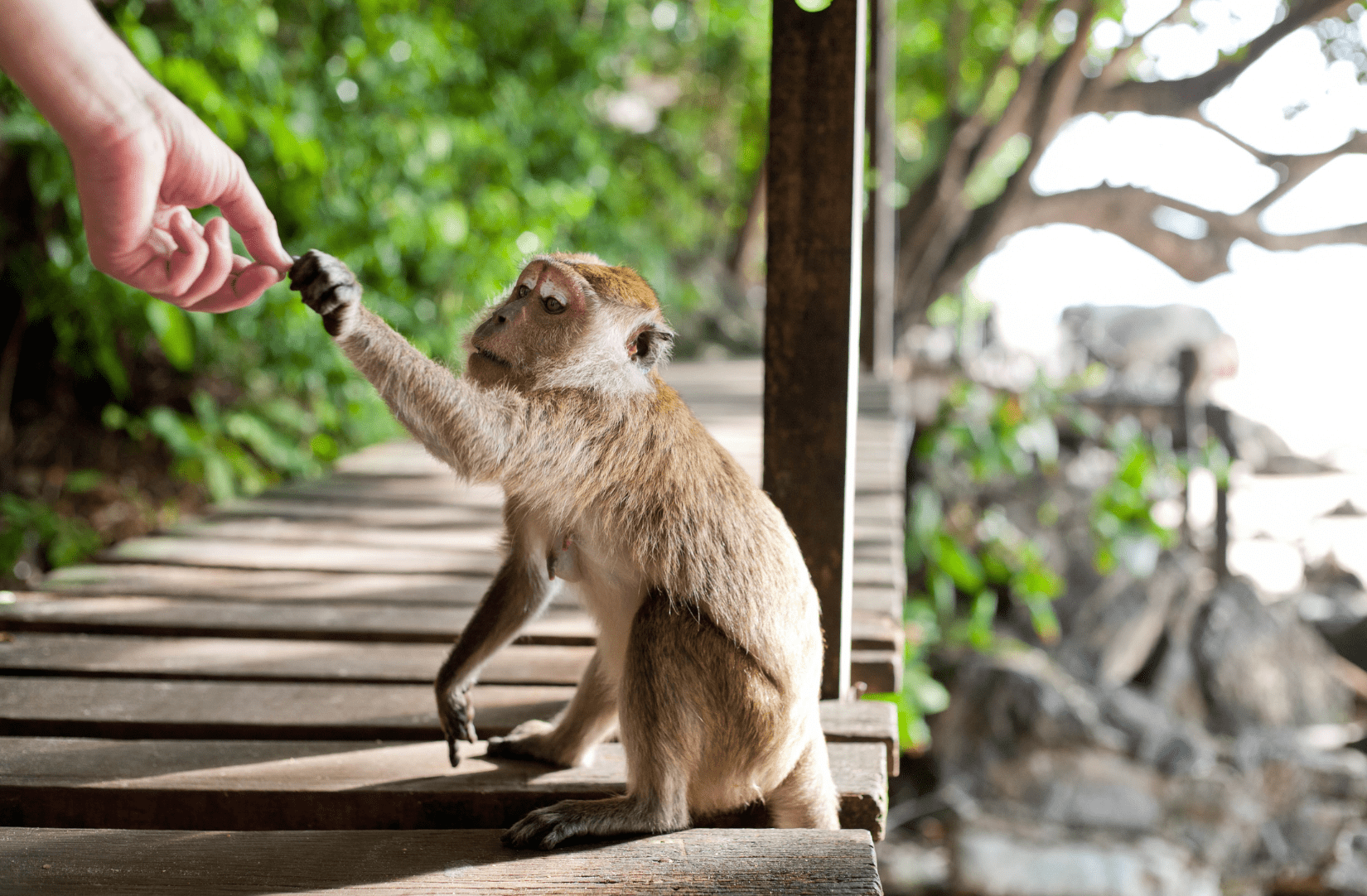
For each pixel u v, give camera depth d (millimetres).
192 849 2348
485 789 2639
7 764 2775
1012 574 10641
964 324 19281
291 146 7039
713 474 2607
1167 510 14031
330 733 3047
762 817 2590
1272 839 9875
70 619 3986
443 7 10406
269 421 9578
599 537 2582
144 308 7027
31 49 1766
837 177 3123
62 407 8984
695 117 16734
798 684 2490
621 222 12984
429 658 3666
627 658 2443
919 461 11422
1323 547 16438
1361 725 11219
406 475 7383
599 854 2318
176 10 7973
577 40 12188
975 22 16672
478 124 10148
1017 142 19531
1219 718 10930
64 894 2152
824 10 3088
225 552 5176
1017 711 10172
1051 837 9844
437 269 9805
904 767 10266
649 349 2598
